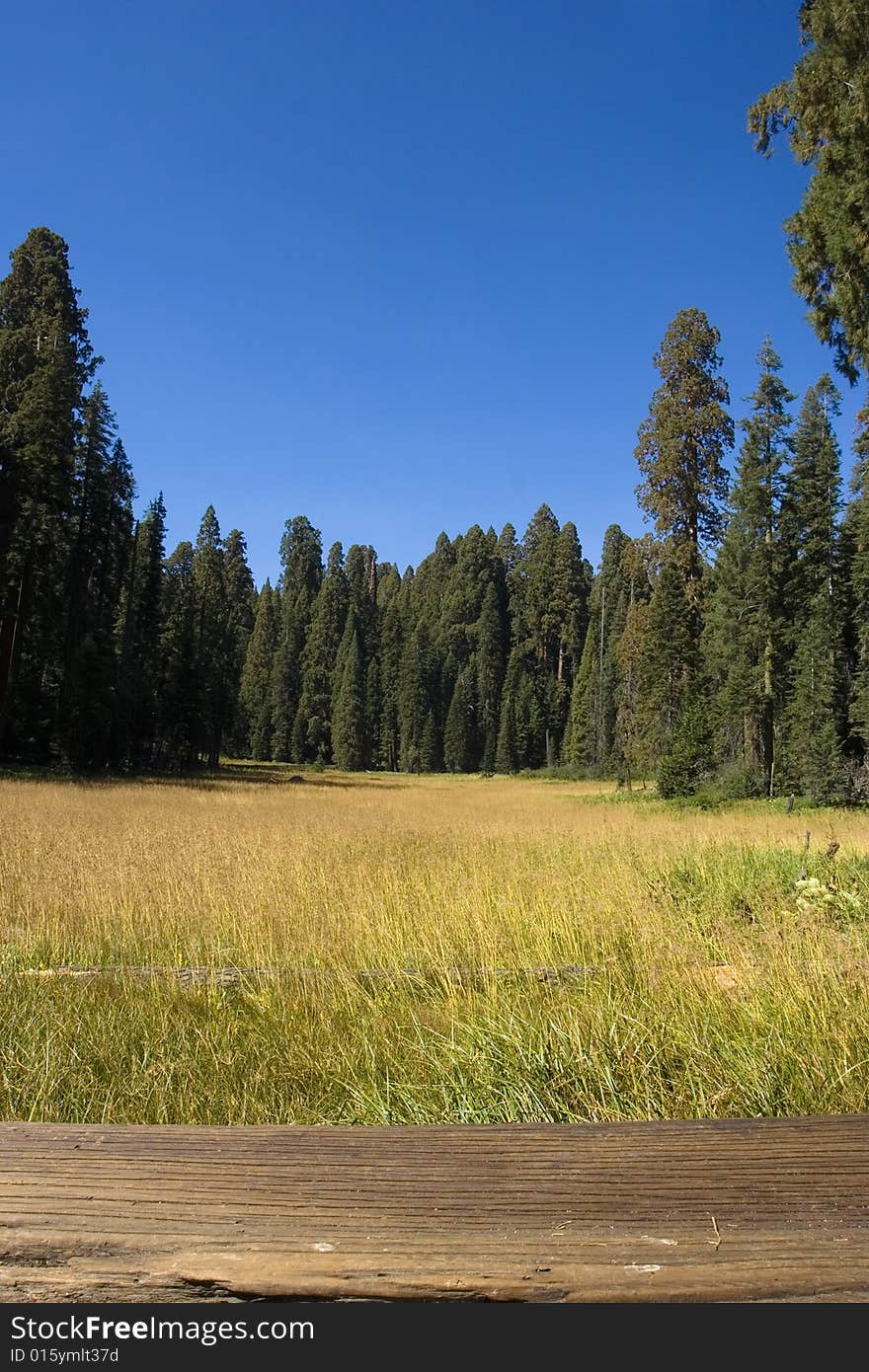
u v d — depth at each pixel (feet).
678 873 25.26
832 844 26.23
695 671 123.24
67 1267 2.97
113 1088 11.59
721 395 123.75
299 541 415.44
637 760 133.90
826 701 96.58
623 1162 3.54
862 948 14.67
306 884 25.90
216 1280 2.90
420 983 15.56
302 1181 3.37
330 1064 12.19
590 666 242.37
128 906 22.71
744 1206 3.22
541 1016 12.57
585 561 336.90
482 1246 2.98
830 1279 2.85
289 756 303.07
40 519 120.78
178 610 189.98
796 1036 10.98
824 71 42.52
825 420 108.99
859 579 101.35
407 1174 3.43
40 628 130.00
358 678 287.28
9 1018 14.15
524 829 57.93
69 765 129.90
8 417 123.75
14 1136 3.74
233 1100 11.20
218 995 15.85
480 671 313.94
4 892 25.48
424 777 258.37
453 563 399.65
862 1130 3.85
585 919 19.16
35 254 133.90
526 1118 9.96
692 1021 11.78
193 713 188.24
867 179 41.45
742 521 110.83
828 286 46.21
